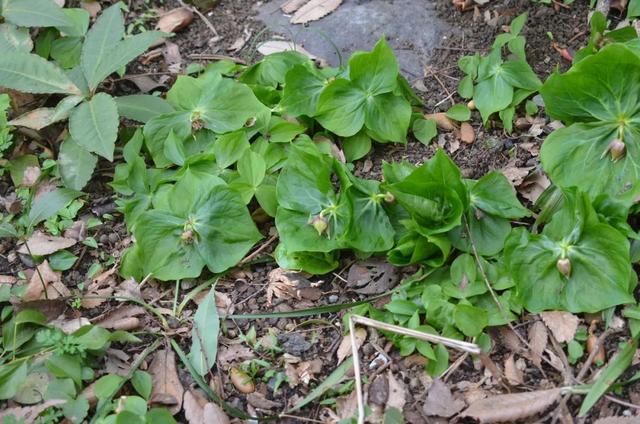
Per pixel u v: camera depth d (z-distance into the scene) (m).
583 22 2.03
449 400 1.60
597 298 1.63
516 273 1.66
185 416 1.63
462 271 1.69
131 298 1.77
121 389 1.67
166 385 1.67
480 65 1.95
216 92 1.90
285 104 1.90
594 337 1.64
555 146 1.72
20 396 1.65
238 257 1.77
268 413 1.64
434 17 2.10
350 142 1.89
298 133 1.88
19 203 1.90
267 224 1.85
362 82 1.86
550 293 1.65
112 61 1.93
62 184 1.92
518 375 1.62
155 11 2.19
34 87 1.91
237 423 1.62
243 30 2.15
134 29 2.16
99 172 1.95
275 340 1.70
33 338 1.71
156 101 1.95
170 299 1.78
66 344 1.66
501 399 1.59
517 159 1.86
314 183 1.76
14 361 1.66
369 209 1.74
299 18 2.14
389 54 1.83
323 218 1.73
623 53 1.64
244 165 1.80
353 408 1.62
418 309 1.67
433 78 2.01
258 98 1.94
